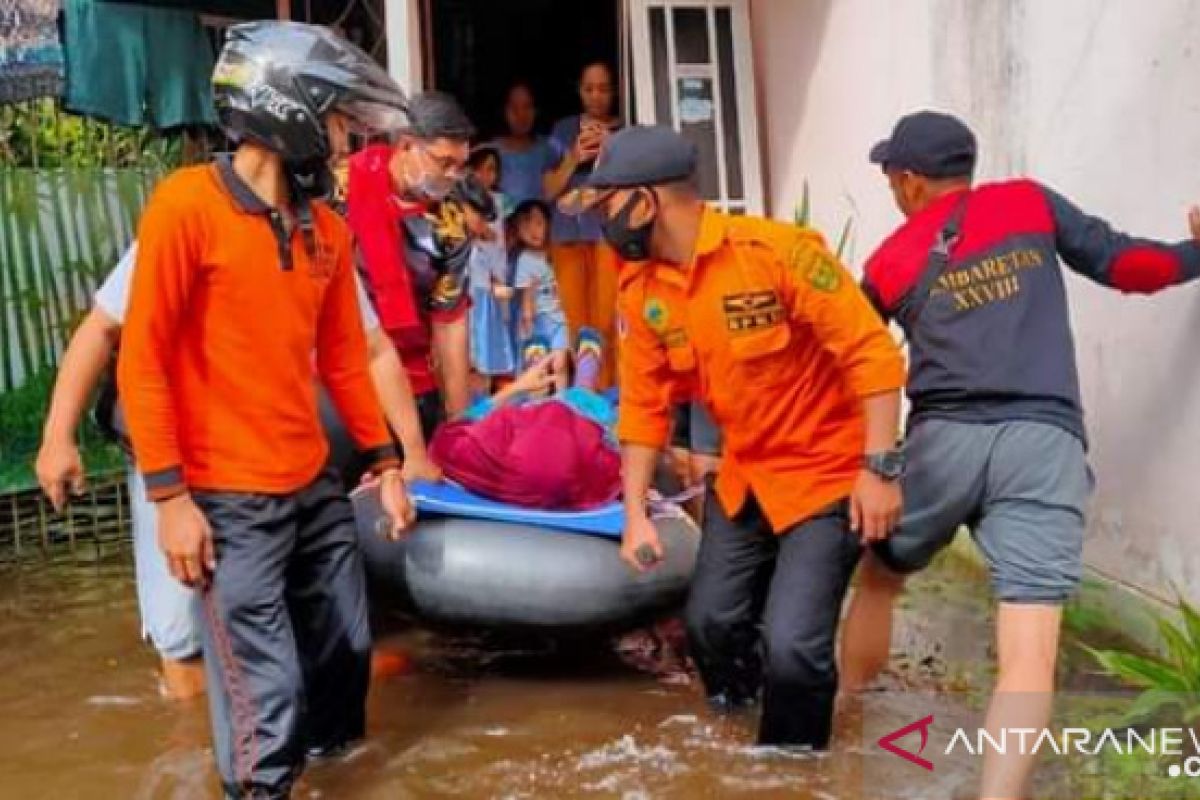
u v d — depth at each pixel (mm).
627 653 4328
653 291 3324
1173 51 3725
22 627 4629
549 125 8898
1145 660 3543
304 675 3480
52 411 3352
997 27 4629
